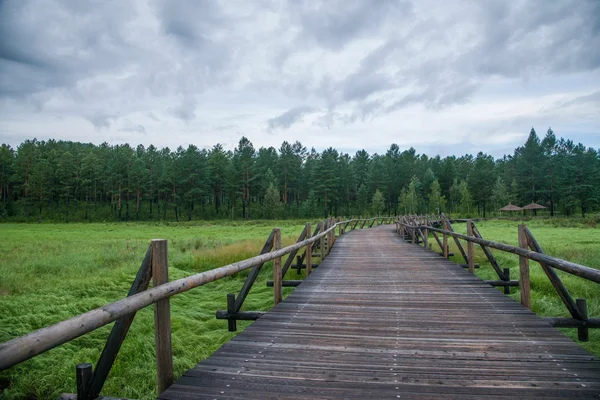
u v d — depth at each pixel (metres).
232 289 11.39
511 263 13.89
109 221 75.56
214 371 3.27
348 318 5.03
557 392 2.84
